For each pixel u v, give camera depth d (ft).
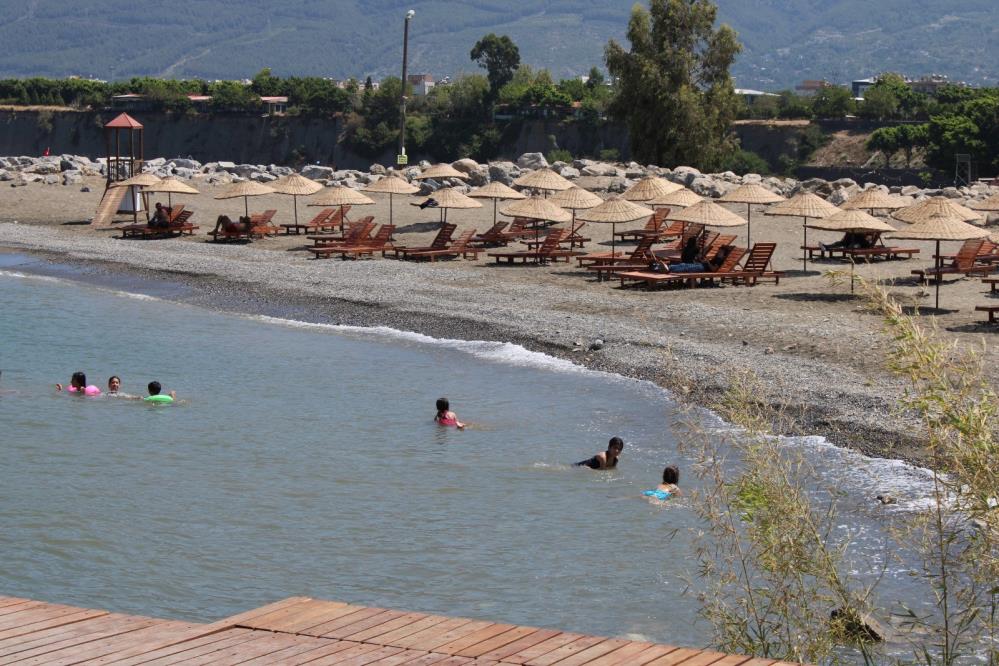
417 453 94.22
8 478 87.15
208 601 64.90
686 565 68.90
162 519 78.18
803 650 44.01
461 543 73.51
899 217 174.81
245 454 94.22
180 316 161.38
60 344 141.38
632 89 385.29
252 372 125.49
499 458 92.58
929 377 42.98
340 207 231.50
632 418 103.91
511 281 177.27
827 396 102.73
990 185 291.99
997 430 41.86
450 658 36.83
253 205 275.80
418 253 200.95
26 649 38.42
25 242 229.45
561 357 130.11
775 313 143.64
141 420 105.19
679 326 139.33
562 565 69.46
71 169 331.16
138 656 37.55
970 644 46.57
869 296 45.47
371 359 131.75
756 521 46.29
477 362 128.98
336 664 36.27
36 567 69.62
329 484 86.07
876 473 82.79
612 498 82.12
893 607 59.06
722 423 95.91
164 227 236.63
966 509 42.29
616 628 60.49
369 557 71.31
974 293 155.22
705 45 389.80
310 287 176.76
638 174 288.51
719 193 268.62
